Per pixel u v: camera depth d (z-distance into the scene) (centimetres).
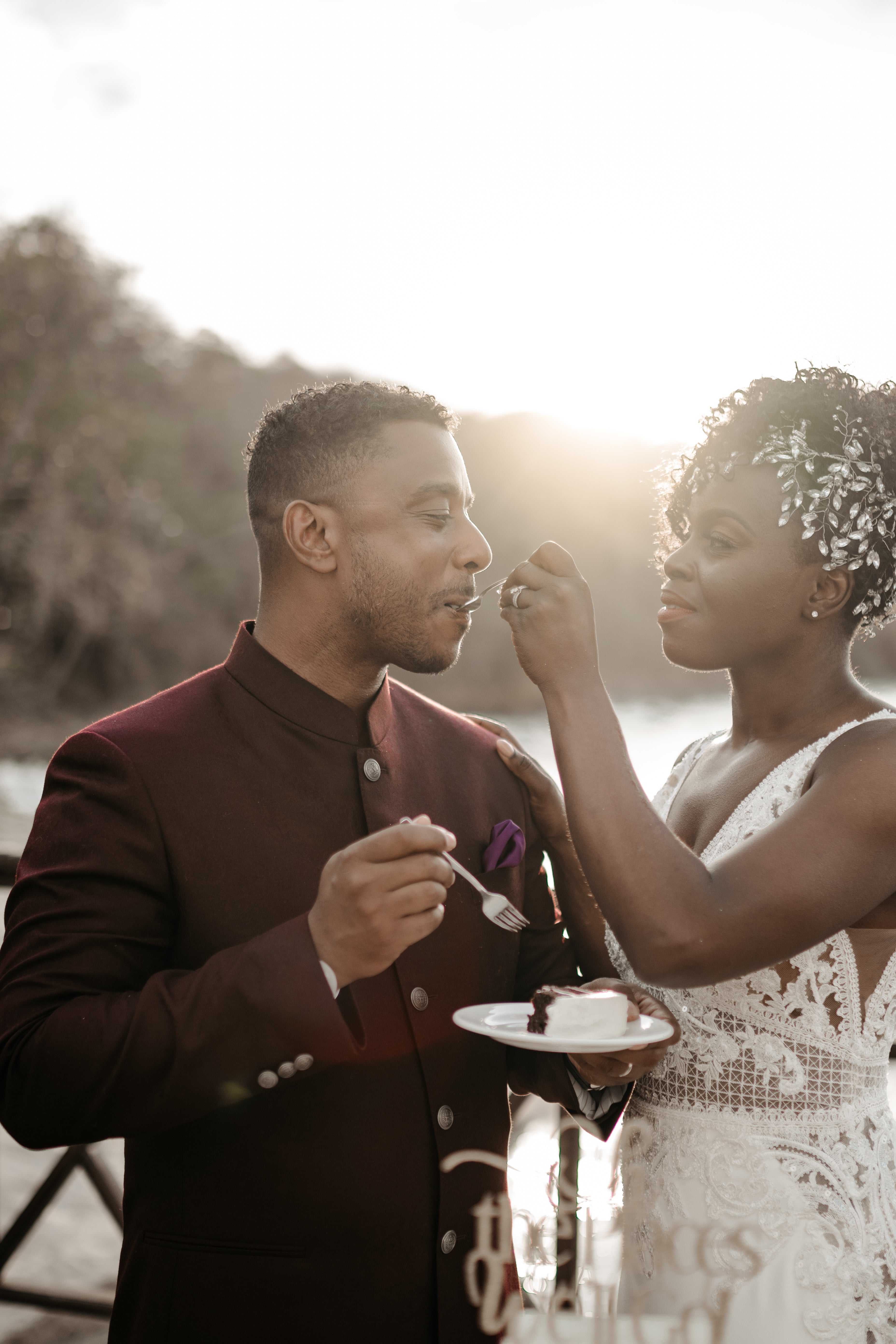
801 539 171
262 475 178
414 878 132
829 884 153
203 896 159
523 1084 184
